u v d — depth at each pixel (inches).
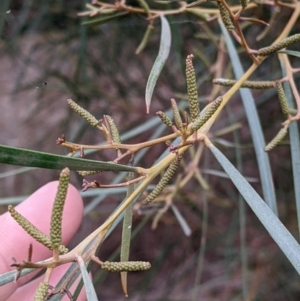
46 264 4.5
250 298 16.0
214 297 20.2
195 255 20.5
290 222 16.2
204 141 5.4
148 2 10.6
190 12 7.9
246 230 18.6
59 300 4.7
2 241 8.3
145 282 17.4
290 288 17.2
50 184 9.0
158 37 14.5
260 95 14.7
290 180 16.3
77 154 7.8
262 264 17.0
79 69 13.8
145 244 21.8
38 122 20.9
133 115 18.2
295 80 12.5
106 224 4.9
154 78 5.7
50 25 14.0
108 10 8.2
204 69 13.2
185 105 10.6
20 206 8.8
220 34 11.0
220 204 16.2
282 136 6.3
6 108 21.7
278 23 12.0
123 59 16.1
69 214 8.5
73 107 5.3
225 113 16.5
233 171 5.0
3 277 4.6
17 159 4.2
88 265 4.9
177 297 20.7
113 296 22.1
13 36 13.1
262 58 6.2
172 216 17.2
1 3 10.1
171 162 5.3
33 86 15.3
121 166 4.9
